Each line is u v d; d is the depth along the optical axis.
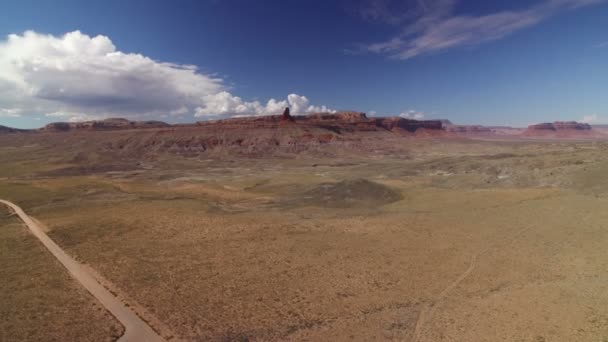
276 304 24.89
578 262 30.34
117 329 21.77
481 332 20.52
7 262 33.09
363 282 28.39
